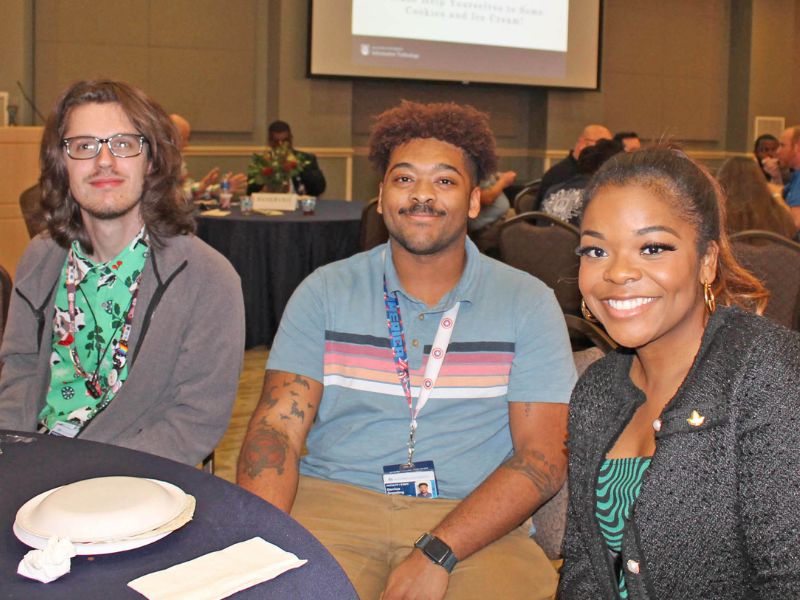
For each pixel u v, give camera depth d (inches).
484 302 70.0
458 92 352.5
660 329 45.6
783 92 397.1
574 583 51.6
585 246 46.8
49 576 38.7
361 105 341.7
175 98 305.9
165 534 42.9
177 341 73.8
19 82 277.7
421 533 66.4
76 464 52.5
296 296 72.3
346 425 70.2
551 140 356.8
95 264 74.9
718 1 394.3
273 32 313.6
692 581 43.4
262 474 65.6
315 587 39.1
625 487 47.0
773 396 41.6
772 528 40.6
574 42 348.2
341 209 218.5
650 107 388.5
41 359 75.4
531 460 65.7
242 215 199.3
